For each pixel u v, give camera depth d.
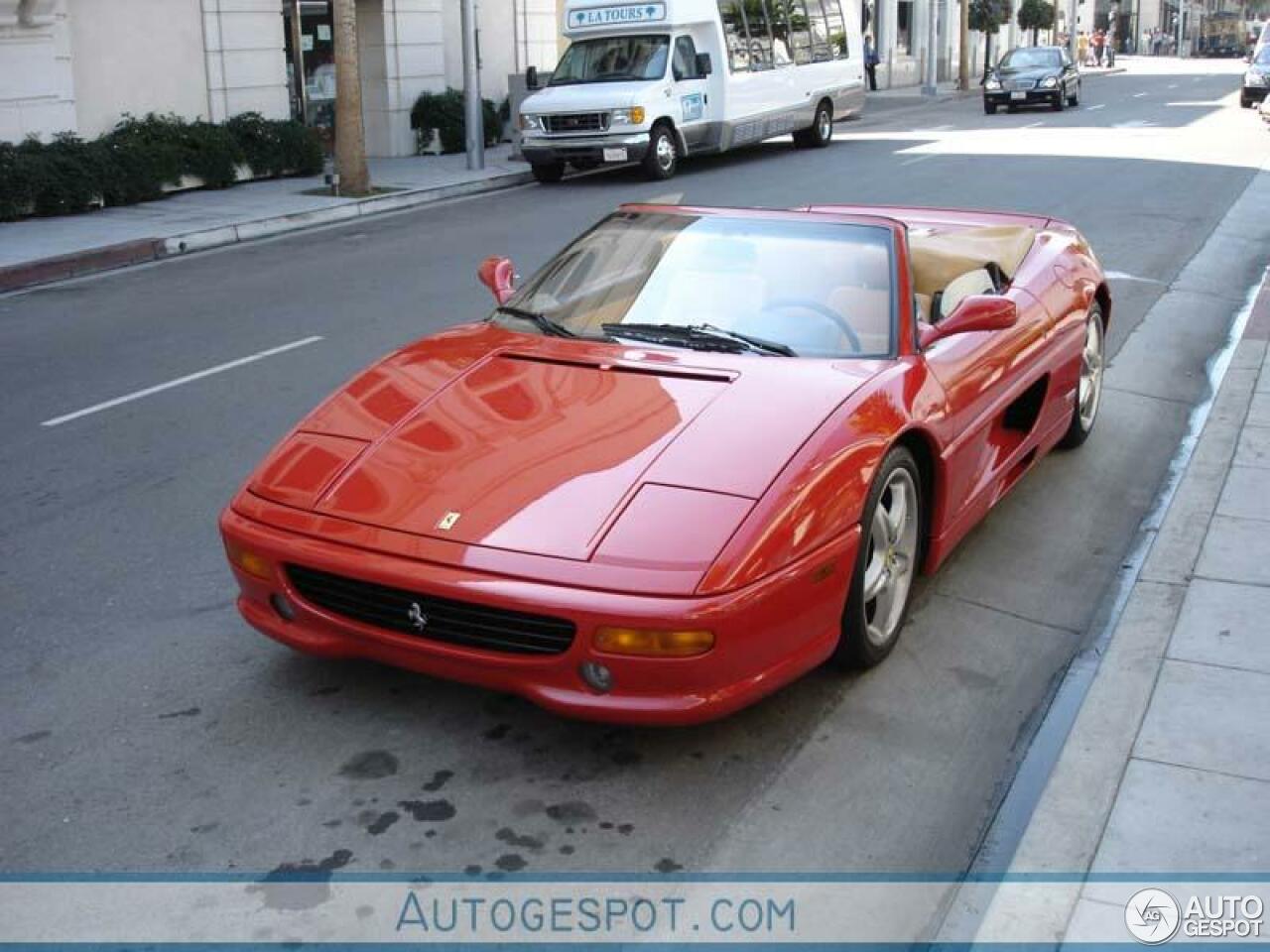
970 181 17.47
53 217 15.48
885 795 3.73
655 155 19.12
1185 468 6.30
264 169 18.94
